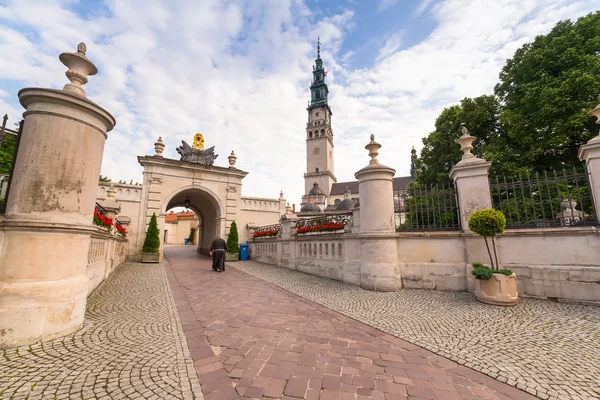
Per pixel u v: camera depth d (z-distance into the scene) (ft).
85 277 13.28
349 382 8.53
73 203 12.38
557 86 39.42
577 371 9.21
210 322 14.53
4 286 10.46
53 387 7.71
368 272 23.93
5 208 11.49
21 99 12.18
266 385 8.22
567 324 13.99
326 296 21.31
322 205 182.39
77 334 11.91
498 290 17.70
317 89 224.94
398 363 9.95
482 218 18.43
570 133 39.29
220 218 58.70
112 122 14.71
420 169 64.75
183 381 8.30
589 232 17.99
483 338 12.28
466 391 8.09
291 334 12.90
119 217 45.06
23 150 11.68
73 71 13.15
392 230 24.18
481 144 54.65
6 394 7.28
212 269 38.37
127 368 9.03
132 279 27.50
